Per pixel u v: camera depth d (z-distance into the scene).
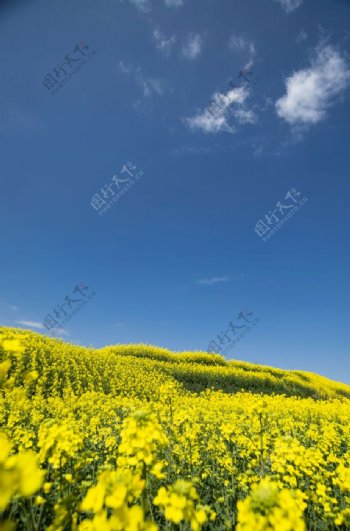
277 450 3.93
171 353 28.00
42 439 2.93
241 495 3.93
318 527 3.42
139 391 15.20
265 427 7.26
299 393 21.06
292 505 1.62
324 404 13.45
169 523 2.93
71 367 16.16
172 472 4.39
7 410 7.88
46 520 3.10
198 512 1.81
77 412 9.04
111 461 4.54
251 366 28.19
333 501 3.42
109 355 22.05
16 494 2.52
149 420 2.45
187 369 21.17
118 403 10.37
